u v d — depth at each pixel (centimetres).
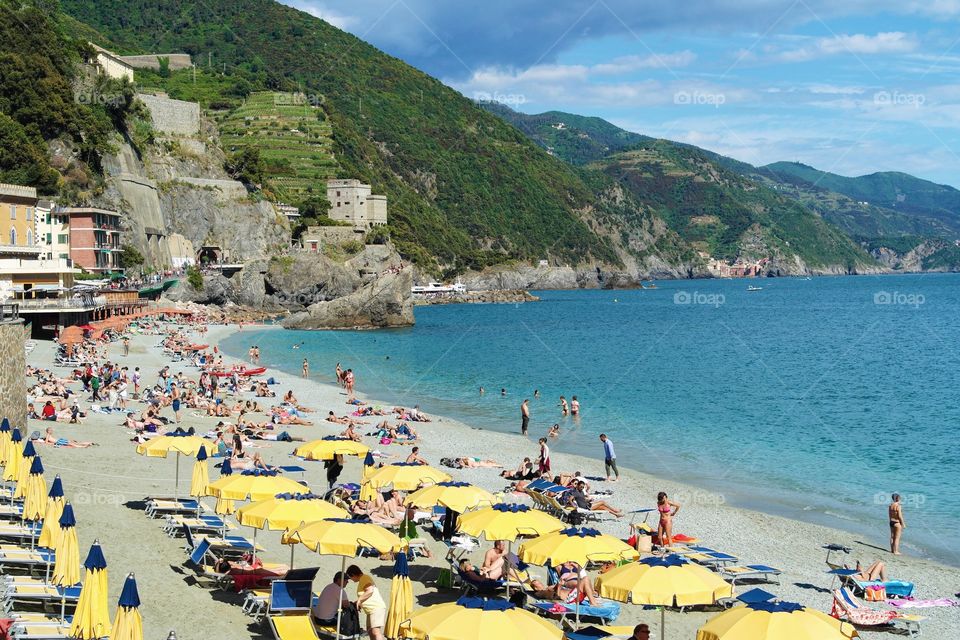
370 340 12100
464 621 1448
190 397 5209
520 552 1994
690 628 2053
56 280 9556
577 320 17825
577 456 4350
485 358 9962
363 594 1820
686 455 4475
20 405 3534
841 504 3484
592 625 1980
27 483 2139
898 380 8138
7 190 10450
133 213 14400
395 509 2752
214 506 2798
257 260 17300
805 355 10669
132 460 3422
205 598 1995
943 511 3391
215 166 19362
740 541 2883
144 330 10781
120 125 15825
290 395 5566
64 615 1725
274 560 2347
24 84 13025
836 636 1430
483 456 4225
